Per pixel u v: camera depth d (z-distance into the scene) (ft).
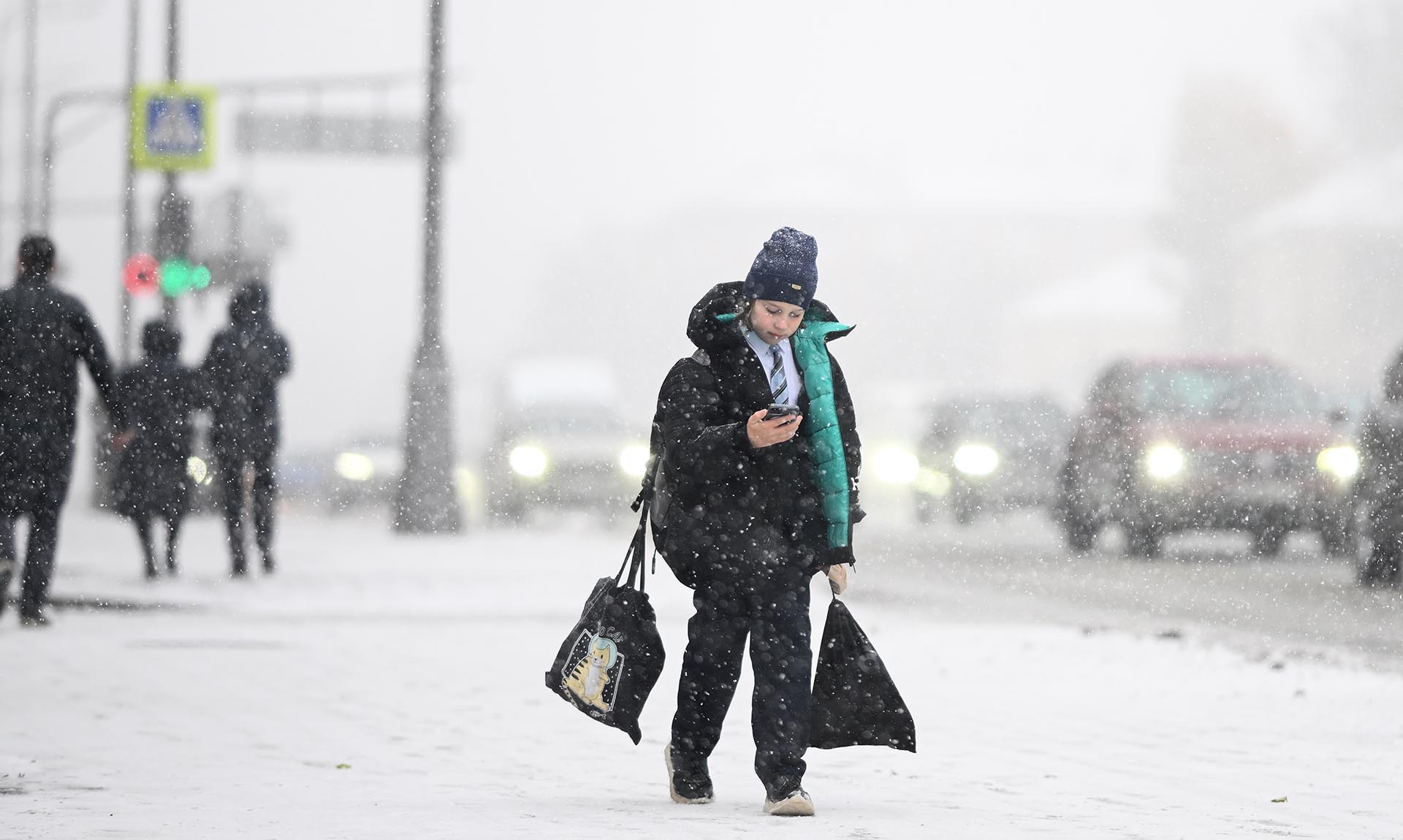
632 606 59.16
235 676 95.71
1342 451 188.55
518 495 264.93
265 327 157.28
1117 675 97.45
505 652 107.96
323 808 57.47
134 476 153.48
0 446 112.78
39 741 73.92
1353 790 62.23
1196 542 226.38
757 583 57.16
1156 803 59.36
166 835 51.93
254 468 158.30
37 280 112.98
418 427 237.25
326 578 159.53
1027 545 216.33
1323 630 121.60
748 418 55.88
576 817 55.67
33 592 116.98
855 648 57.77
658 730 77.51
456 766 67.82
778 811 56.24
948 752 71.46
